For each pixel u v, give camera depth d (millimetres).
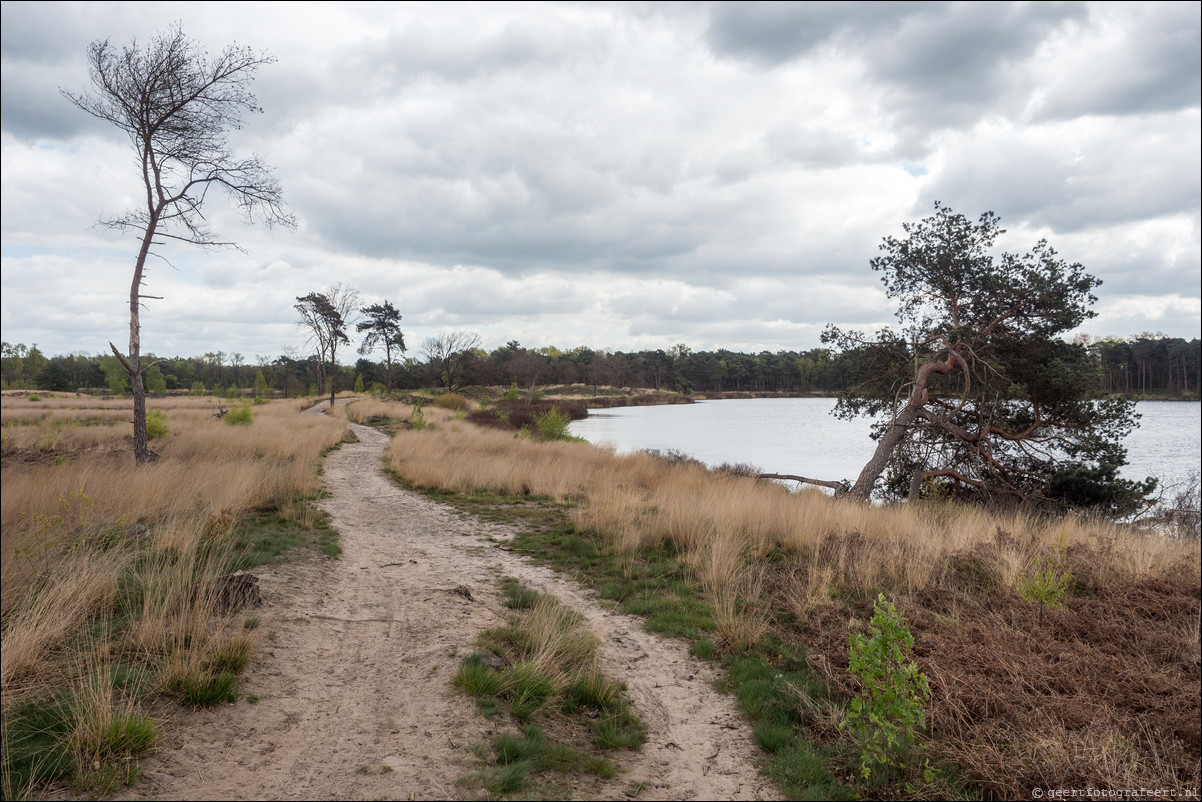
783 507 10453
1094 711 4039
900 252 15180
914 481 15281
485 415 42875
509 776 3344
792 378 151875
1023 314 13859
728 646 5500
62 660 4020
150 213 12195
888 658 3748
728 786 3557
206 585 5379
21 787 2879
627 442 39094
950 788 3467
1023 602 6070
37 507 7699
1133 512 12531
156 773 3133
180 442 16844
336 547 7930
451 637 5270
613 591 7051
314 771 3312
